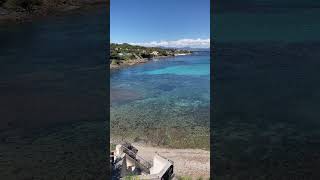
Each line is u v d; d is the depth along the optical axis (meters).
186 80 39.97
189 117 22.80
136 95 30.77
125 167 6.95
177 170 10.55
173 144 16.22
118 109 25.22
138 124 20.78
